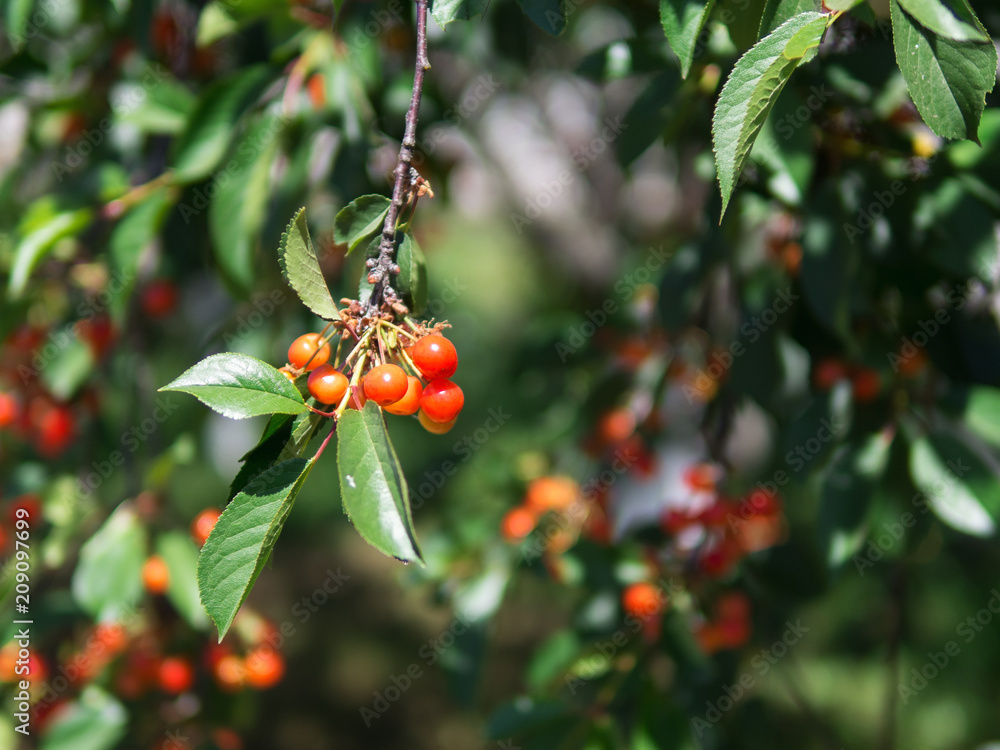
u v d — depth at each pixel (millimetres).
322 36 692
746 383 720
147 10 804
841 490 662
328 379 520
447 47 943
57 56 948
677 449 1256
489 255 2908
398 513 500
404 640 2062
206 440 835
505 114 1553
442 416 534
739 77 516
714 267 774
